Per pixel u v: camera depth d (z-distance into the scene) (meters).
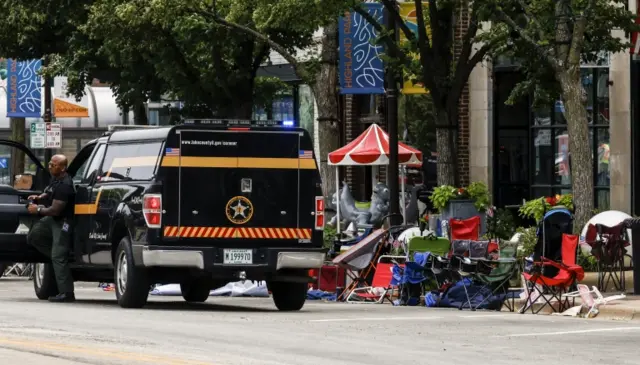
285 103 89.44
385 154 61.97
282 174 41.41
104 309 40.84
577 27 52.00
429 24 65.25
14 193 47.97
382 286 50.03
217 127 40.91
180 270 41.62
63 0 74.88
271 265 41.09
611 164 70.75
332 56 64.38
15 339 29.38
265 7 59.53
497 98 76.75
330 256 56.19
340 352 28.67
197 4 62.94
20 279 65.62
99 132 110.12
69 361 24.92
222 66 70.31
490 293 45.78
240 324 35.75
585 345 32.00
